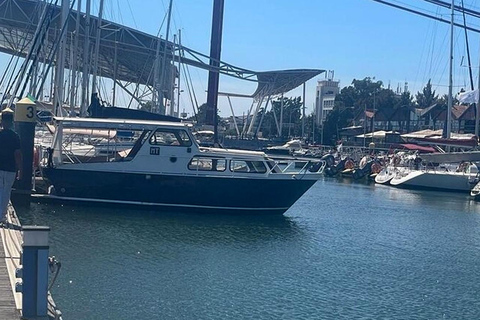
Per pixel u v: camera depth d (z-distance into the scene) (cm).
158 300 1531
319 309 1540
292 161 2872
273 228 2594
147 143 2681
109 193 2680
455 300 1694
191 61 7719
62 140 2703
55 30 3975
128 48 6538
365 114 10975
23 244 904
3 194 1370
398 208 3756
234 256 2059
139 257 1952
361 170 6375
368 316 1507
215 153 2716
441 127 10475
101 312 1417
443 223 3161
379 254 2255
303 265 1998
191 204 2716
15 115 2567
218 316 1441
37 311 908
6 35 6169
